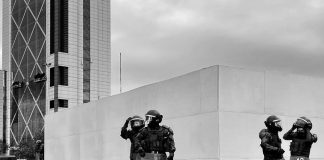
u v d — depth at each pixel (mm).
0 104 190625
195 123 21844
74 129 33219
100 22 182000
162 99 24266
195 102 21969
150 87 25312
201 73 21766
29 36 183625
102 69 180875
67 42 171500
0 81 191625
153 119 14117
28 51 183375
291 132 15789
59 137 35344
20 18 189125
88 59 176875
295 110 22625
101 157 29625
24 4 187125
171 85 23703
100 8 182375
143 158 14016
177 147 22844
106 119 29375
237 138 20844
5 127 189000
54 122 36312
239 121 20984
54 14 172500
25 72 184375
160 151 14062
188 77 22594
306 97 23094
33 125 178500
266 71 22078
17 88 187250
